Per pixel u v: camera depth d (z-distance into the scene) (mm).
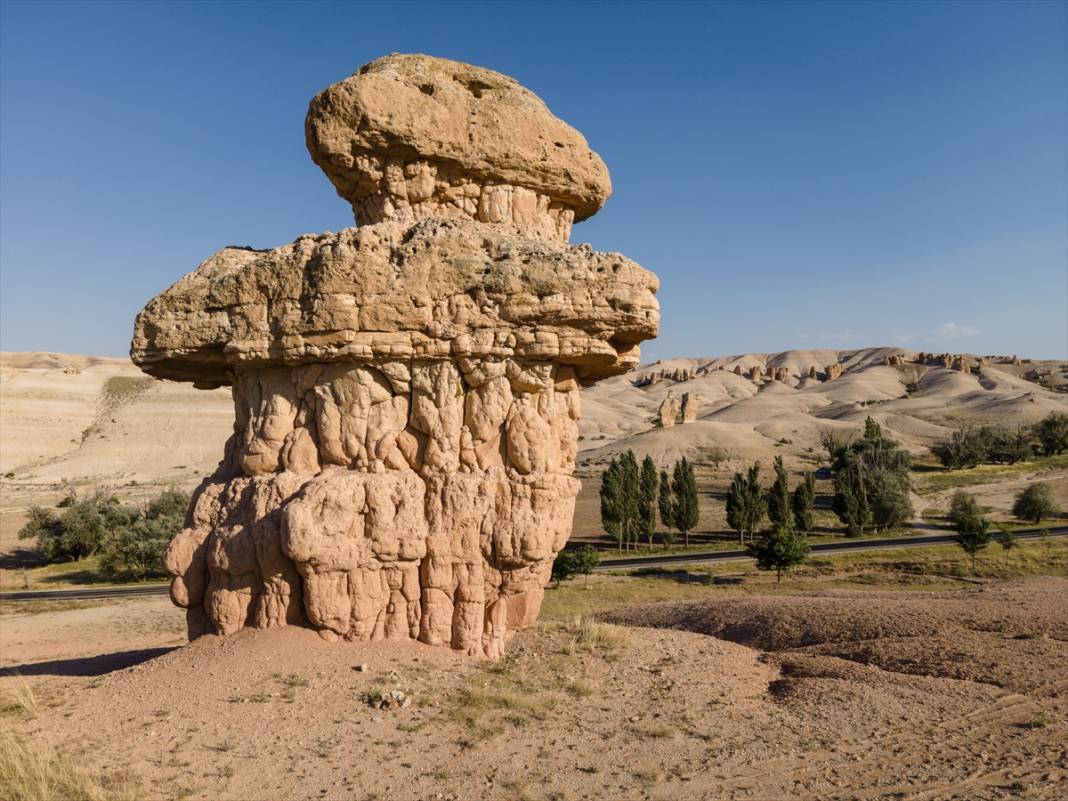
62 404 152875
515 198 20328
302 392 17781
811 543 66375
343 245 16844
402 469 17312
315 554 15852
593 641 19562
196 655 16281
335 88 18844
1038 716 15141
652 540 72750
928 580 46188
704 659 19359
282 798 10875
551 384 18047
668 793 11664
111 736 12703
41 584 58906
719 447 124812
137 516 71938
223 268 18984
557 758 12555
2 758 11289
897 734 14352
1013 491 89250
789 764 12883
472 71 20734
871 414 172250
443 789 11328
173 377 20219
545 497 17609
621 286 16859
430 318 16891
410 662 16047
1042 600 26125
